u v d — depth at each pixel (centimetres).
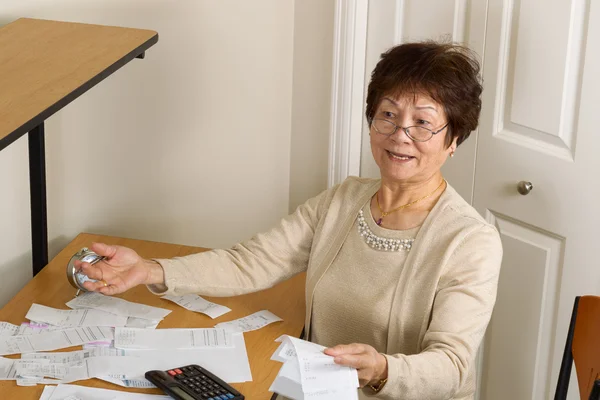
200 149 269
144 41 208
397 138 175
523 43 219
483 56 230
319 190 277
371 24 256
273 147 277
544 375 232
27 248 242
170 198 270
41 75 180
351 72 259
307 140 275
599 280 213
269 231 205
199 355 185
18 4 227
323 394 149
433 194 185
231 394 167
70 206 255
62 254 237
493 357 246
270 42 265
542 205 223
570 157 215
